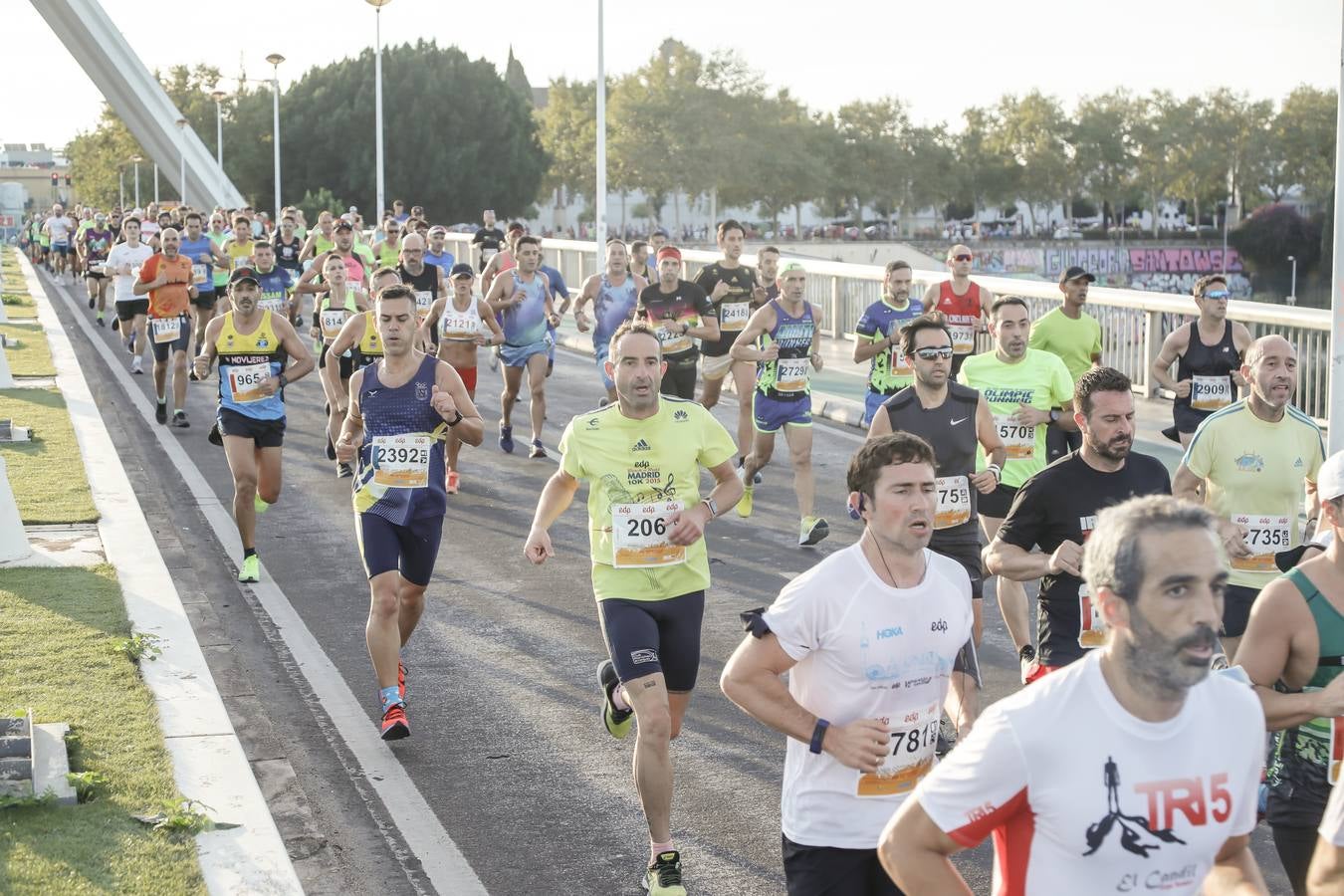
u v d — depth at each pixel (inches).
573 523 462.9
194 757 235.1
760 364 430.3
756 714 151.6
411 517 275.1
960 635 154.8
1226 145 4284.0
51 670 275.3
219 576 386.6
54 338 869.2
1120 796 106.6
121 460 534.6
